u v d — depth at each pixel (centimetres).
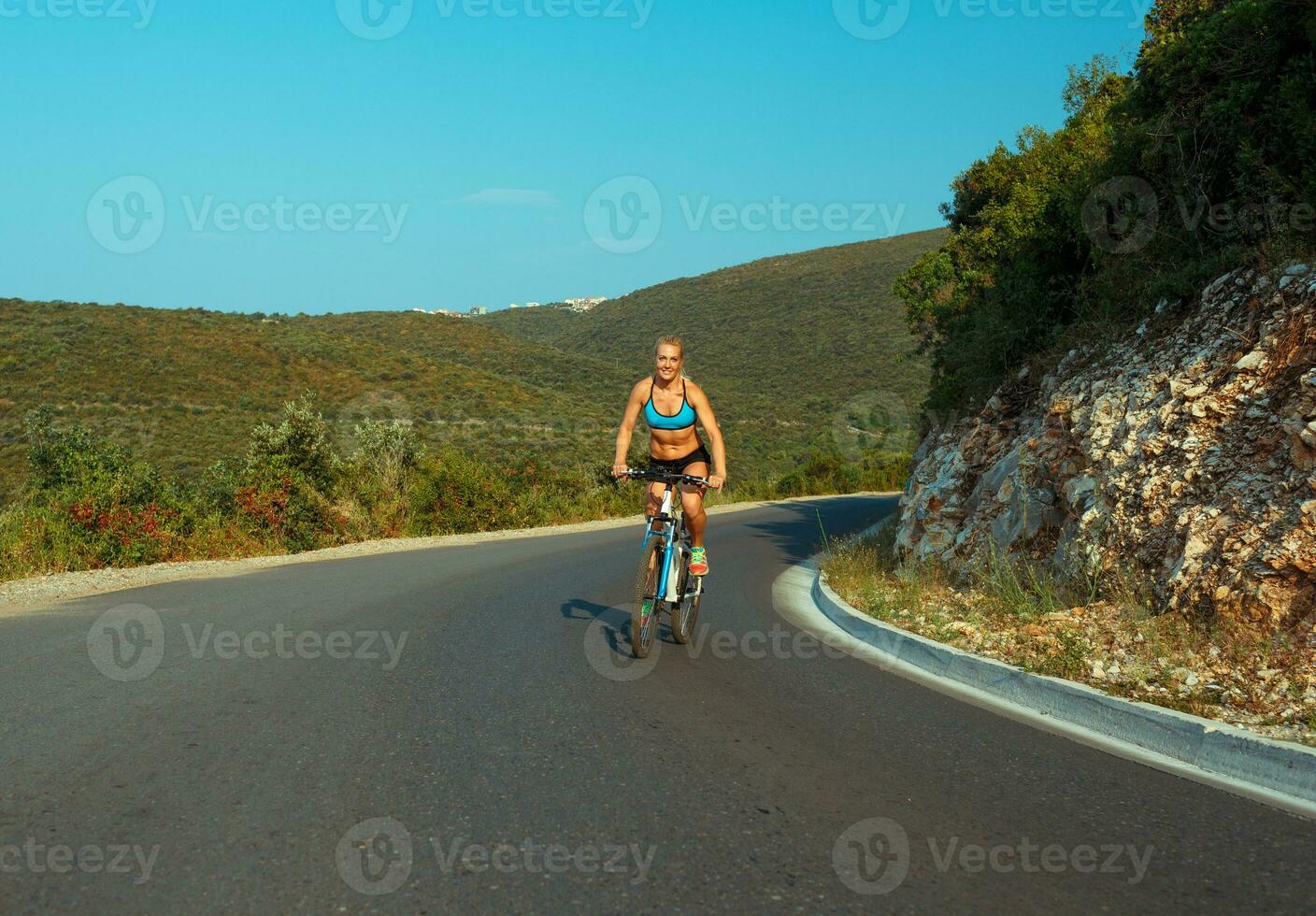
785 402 7112
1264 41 970
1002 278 1441
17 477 3022
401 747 470
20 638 756
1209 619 646
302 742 476
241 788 407
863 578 1079
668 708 554
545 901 306
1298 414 673
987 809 400
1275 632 598
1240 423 736
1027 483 974
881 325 8206
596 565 1393
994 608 815
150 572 1305
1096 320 1107
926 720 546
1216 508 698
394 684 603
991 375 1416
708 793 410
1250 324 791
